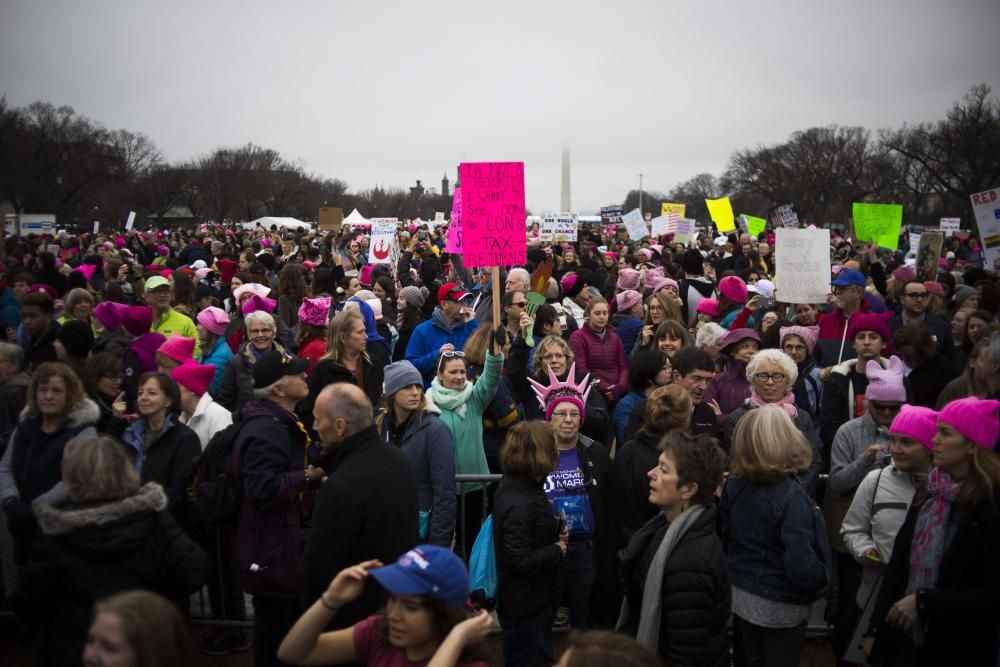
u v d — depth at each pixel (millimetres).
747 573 4547
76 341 6988
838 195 82250
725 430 5969
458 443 6055
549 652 4895
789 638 4531
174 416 5516
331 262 17453
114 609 3104
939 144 66000
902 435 4531
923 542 4121
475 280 13461
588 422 6273
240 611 6008
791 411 5762
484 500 5855
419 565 3172
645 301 10984
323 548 4117
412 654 3289
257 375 4969
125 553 4168
